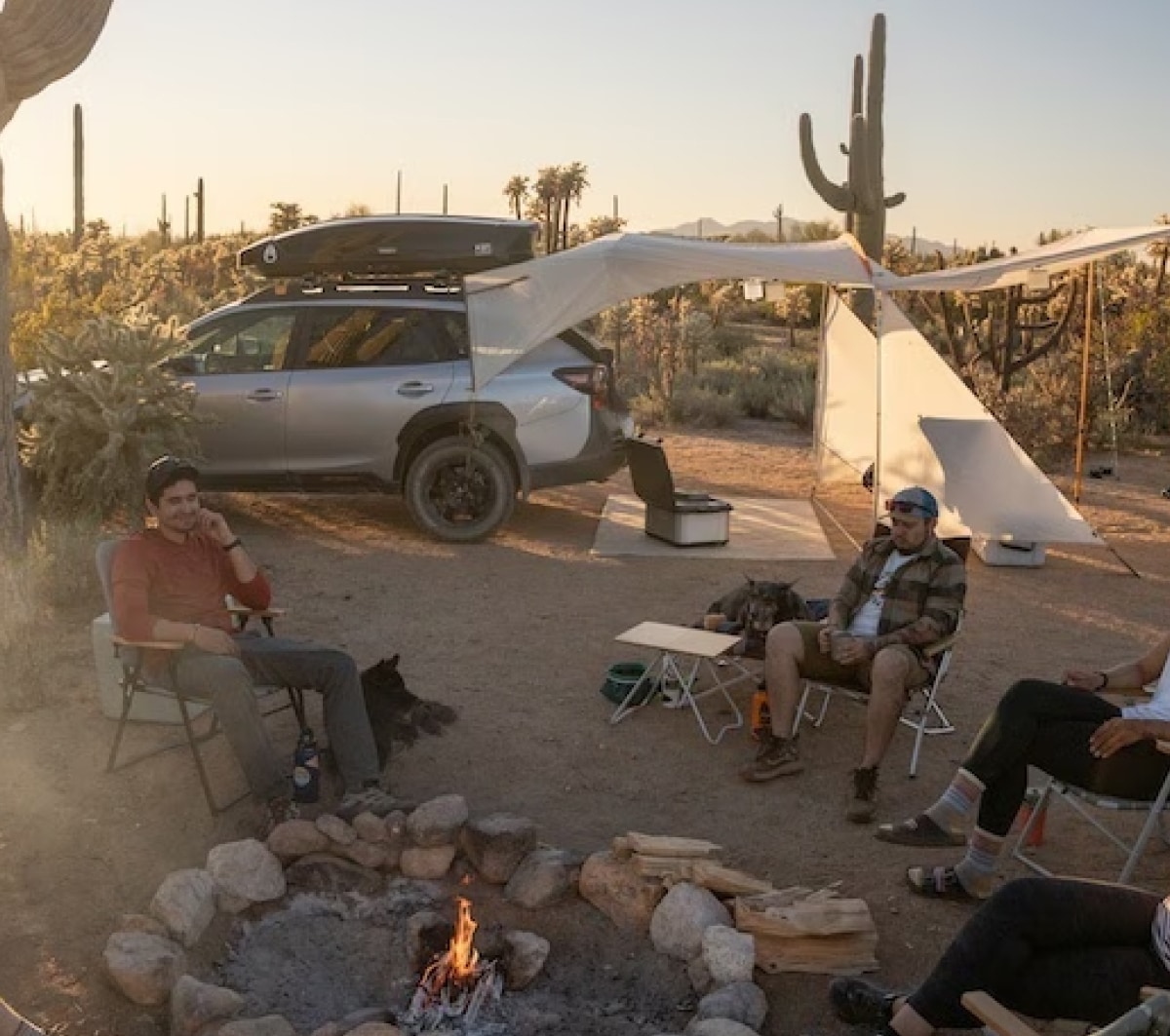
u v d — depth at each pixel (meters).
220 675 5.21
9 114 6.78
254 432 10.37
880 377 10.00
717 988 4.27
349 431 10.30
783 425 18.14
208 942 4.52
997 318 20.50
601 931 4.67
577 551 10.14
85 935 4.50
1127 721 4.57
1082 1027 3.93
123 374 9.73
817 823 5.54
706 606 8.66
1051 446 15.33
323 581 9.09
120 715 6.20
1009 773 4.76
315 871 4.87
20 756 5.87
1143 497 13.05
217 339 10.59
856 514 11.75
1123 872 4.68
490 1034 4.16
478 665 7.43
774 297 10.60
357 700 5.48
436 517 10.30
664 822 5.54
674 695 6.79
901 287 9.74
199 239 51.09
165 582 5.57
